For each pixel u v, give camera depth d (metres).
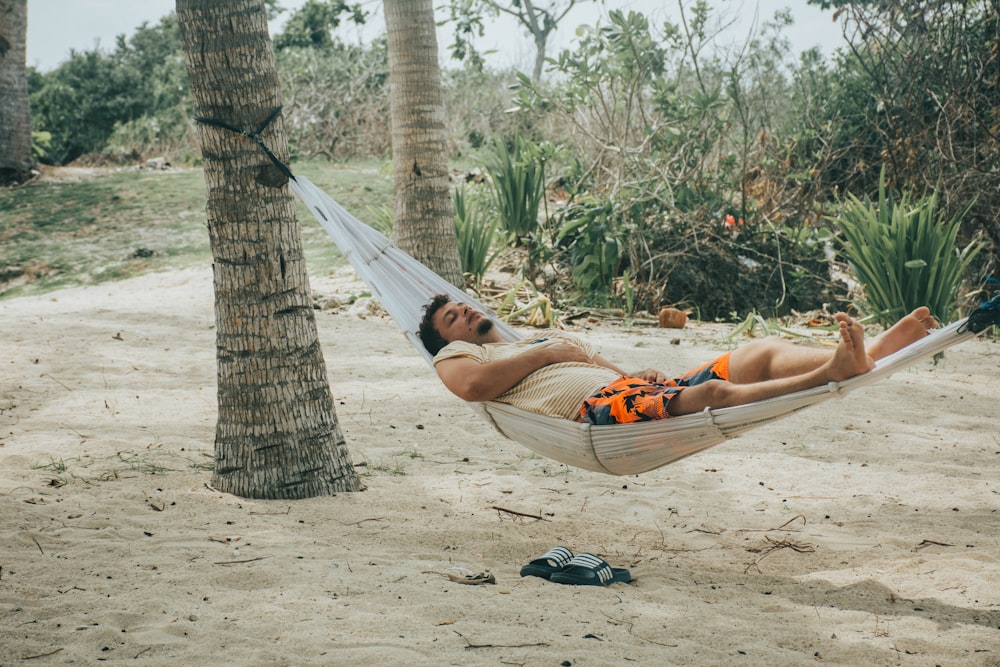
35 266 15.40
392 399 7.53
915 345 3.60
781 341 4.12
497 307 12.20
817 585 3.90
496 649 3.08
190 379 8.17
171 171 22.70
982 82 12.78
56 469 5.36
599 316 12.06
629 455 4.05
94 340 9.82
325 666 2.93
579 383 4.24
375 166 24.30
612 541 4.54
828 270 14.06
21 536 4.19
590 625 3.35
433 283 5.25
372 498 5.11
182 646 3.06
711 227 13.27
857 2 12.85
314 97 27.28
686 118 13.29
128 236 16.81
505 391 4.37
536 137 19.34
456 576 3.85
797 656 3.12
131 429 6.41
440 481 5.48
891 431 6.71
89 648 3.04
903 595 3.76
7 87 20.53
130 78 35.94
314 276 14.03
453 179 19.80
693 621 3.41
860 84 15.04
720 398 3.84
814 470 5.78
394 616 3.36
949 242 10.72
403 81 10.97
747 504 5.14
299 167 22.20
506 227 13.91
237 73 4.93
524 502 5.11
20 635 3.13
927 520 4.82
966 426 6.89
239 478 5.10
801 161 14.91
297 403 5.14
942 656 3.15
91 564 3.89
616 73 13.41
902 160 13.38
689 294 12.86
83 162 25.52
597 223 12.68
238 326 5.09
